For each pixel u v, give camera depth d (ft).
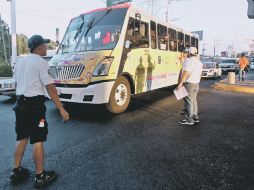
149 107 29.48
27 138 12.47
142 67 28.89
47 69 11.87
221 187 11.78
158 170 13.41
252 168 13.74
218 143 17.56
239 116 25.58
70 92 23.43
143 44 29.14
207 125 22.07
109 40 25.66
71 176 12.78
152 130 20.42
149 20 30.55
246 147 16.84
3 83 34.76
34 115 11.76
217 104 32.32
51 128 20.92
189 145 17.11
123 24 26.00
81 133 19.60
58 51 28.43
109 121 23.09
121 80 25.46
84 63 23.35
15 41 69.41
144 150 16.17
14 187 11.78
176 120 23.63
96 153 15.69
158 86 33.45
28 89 11.72
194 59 21.70
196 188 11.67
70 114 25.70
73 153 15.70
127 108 28.81
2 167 13.93
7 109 29.68
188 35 44.32
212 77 73.20
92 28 27.32
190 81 21.77
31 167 13.82
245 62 63.41
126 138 18.45
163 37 34.42
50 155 15.40
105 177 12.66
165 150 16.17
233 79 53.62
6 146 17.17
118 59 24.66
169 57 36.32
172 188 11.66
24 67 11.91
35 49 12.05
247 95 41.01
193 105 22.31
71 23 29.99
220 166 13.94
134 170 13.41
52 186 11.84
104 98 23.40
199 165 14.03
